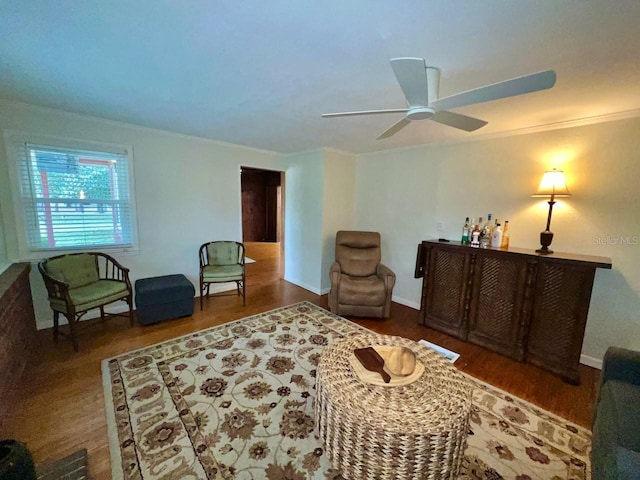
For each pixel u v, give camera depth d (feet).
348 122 8.68
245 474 4.51
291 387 6.61
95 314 10.05
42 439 5.03
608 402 4.35
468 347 8.91
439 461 4.11
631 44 4.20
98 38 4.49
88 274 9.14
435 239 11.18
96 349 8.01
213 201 12.48
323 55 4.87
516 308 8.09
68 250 9.27
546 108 7.02
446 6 3.55
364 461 4.24
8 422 5.39
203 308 11.39
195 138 11.58
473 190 10.23
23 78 6.06
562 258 7.25
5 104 7.79
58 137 8.63
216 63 5.24
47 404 5.86
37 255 8.73
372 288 10.64
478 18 3.76
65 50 4.86
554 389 6.90
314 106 7.43
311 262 14.06
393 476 4.11
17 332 6.81
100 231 9.85
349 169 14.07
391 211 12.98
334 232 13.83
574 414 6.07
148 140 10.42
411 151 12.02
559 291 7.33
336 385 4.81
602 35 4.01
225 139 11.76
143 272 10.89
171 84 6.23
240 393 6.35
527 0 3.38
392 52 4.69
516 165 9.13
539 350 7.76
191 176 11.71
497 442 5.29
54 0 3.58
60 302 7.86
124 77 5.92
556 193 7.74
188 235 11.94
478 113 7.48
